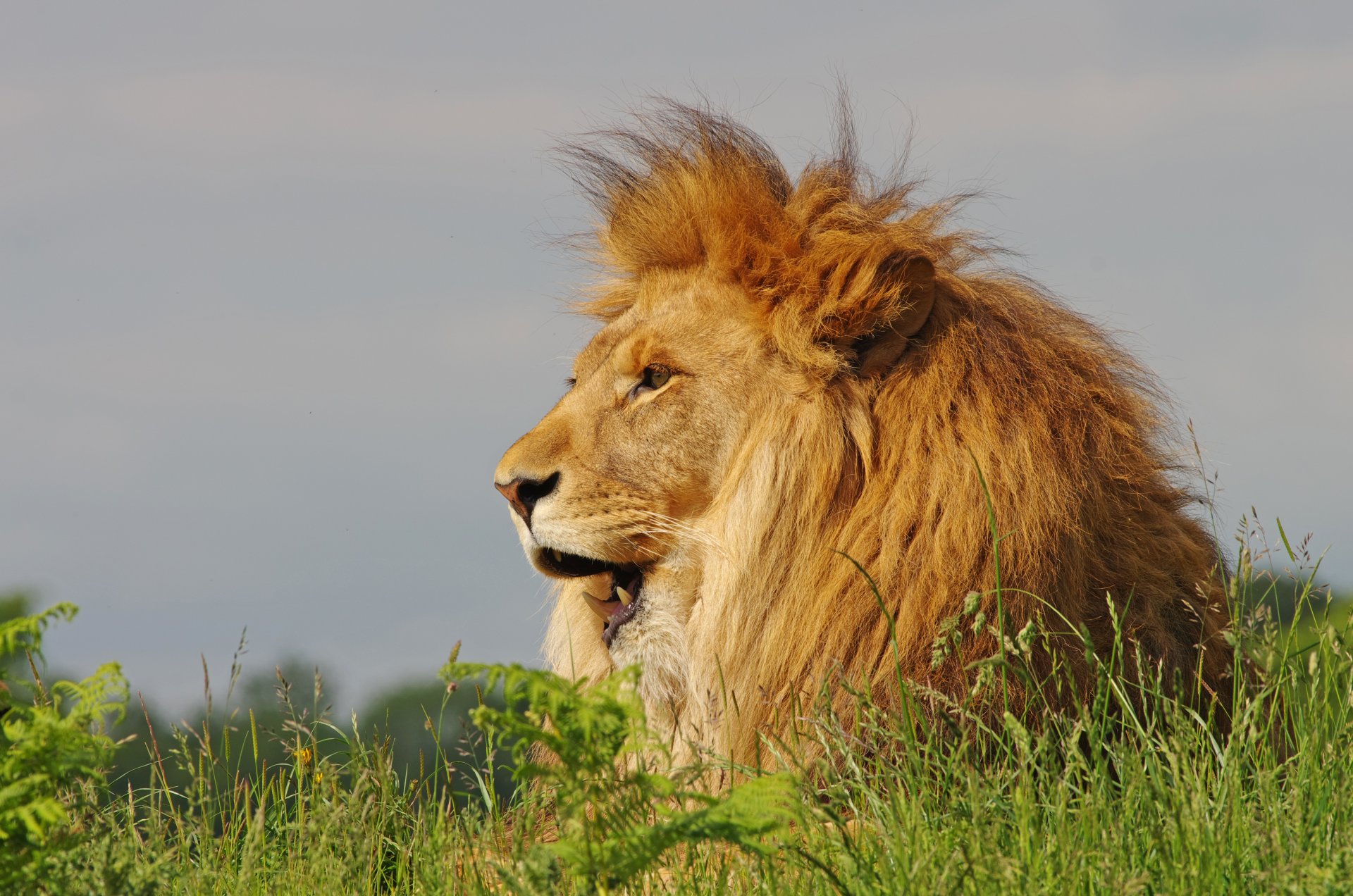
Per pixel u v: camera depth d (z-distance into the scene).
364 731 8.59
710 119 10.20
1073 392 8.85
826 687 7.66
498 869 5.17
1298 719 7.09
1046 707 7.37
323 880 6.97
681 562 9.44
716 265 9.62
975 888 5.38
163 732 8.33
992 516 7.53
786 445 9.08
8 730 5.20
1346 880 5.16
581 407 9.76
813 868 5.89
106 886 5.57
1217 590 8.69
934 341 9.01
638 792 5.14
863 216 9.66
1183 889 5.40
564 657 10.52
